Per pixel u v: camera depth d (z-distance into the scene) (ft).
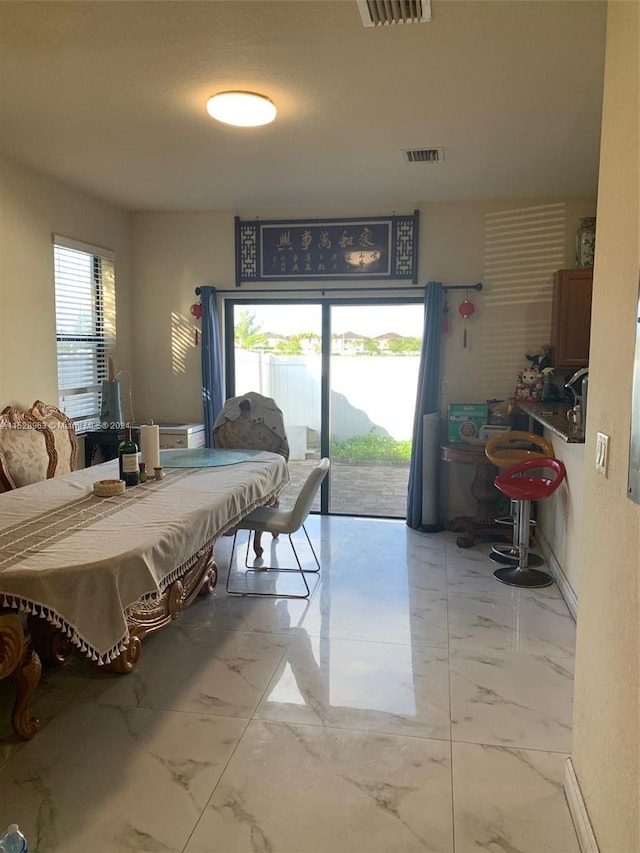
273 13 7.39
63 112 10.41
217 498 9.29
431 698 8.40
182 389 18.31
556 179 14.20
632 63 4.76
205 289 17.44
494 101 9.86
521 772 6.89
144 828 6.07
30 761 7.07
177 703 8.30
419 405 16.55
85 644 6.48
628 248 4.82
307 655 9.65
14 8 7.32
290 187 15.01
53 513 8.43
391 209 16.78
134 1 7.18
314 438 18.52
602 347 5.56
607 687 5.19
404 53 8.32
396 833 6.01
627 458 4.76
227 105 9.64
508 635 10.36
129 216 18.01
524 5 7.16
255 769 6.94
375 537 16.11
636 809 4.39
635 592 4.52
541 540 14.89
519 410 16.05
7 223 12.91
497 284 16.40
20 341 13.38
